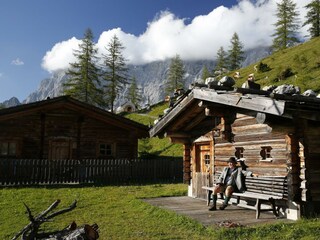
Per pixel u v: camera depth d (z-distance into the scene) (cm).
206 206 1097
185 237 778
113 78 6241
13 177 1662
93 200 1309
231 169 1048
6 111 1972
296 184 860
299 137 862
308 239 677
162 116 1352
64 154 2150
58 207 1203
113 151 2261
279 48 6756
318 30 6619
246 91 880
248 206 1014
